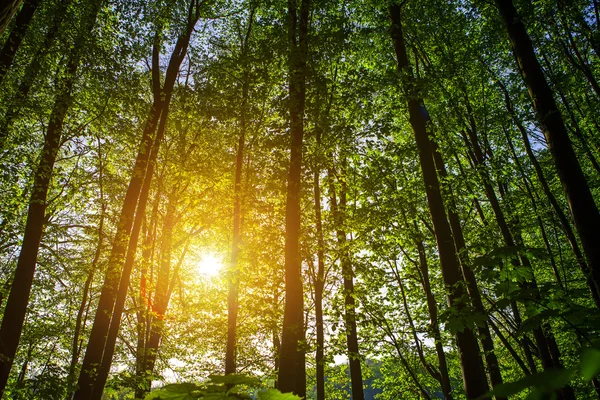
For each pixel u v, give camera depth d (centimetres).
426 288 1518
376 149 1388
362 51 1584
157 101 1317
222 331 1494
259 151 1423
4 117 1009
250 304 1288
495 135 1647
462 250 704
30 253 1116
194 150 1714
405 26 1547
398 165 1514
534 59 737
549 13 1180
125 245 1194
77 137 1230
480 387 862
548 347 1198
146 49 1299
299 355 941
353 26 1316
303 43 1150
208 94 1276
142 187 1251
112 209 1550
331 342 1183
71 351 1672
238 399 140
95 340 1106
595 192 1575
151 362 1356
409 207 1473
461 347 909
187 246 1819
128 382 930
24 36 1034
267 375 1405
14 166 1048
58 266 1527
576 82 1320
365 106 1315
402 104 1423
